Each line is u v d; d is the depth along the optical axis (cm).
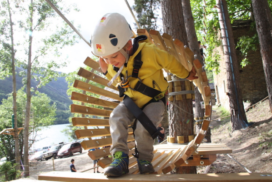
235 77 1247
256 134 993
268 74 877
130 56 195
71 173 177
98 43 187
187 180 138
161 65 204
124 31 191
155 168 203
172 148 344
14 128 2070
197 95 807
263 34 877
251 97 1786
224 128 1407
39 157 2978
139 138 190
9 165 1298
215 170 704
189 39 802
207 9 1839
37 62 2178
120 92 208
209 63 1827
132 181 148
